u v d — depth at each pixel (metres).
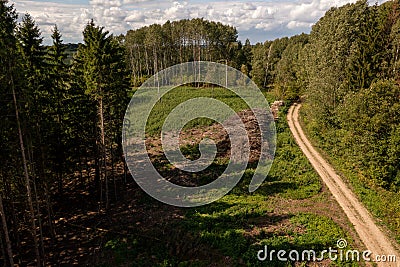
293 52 85.25
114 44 25.06
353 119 26.39
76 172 30.66
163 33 77.06
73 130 23.84
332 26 38.50
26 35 18.17
